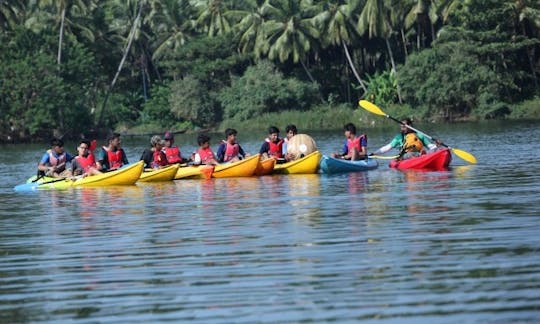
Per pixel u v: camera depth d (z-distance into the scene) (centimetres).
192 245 2908
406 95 15625
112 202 4275
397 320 1956
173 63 17238
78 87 15400
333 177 5106
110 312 2130
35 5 17788
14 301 2273
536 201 3609
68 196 4631
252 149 10244
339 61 17800
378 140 10319
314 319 1995
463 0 15600
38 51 15300
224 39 17225
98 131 16088
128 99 17612
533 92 15912
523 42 15262
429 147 5594
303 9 16612
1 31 16088
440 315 1973
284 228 3167
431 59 15275
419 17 16238
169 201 4212
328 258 2583
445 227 3020
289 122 15825
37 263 2730
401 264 2458
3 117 14638
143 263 2652
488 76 15025
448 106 15300
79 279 2480
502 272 2302
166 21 17825
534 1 15588
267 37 16662
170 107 16800
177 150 5594
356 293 2181
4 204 4412
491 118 15050
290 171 5441
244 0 17775
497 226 2989
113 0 18762
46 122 14425
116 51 17688
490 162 5816
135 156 9762
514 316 1933
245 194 4375
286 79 16925
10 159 9531
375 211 3509
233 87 16688
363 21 15912
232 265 2555
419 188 4303
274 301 2147
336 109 16238
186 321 2031
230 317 2044
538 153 6612
